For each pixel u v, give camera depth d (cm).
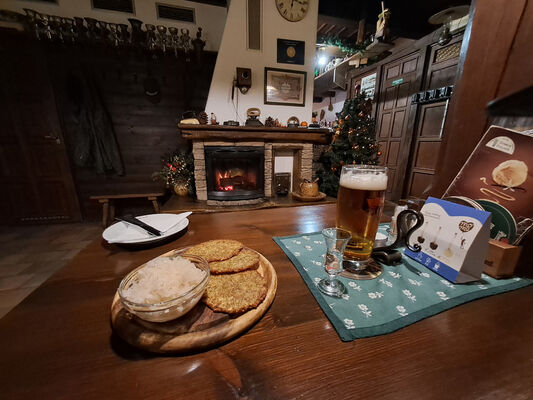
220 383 27
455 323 36
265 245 64
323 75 410
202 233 71
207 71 281
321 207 100
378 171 48
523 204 47
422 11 284
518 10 50
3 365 28
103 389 26
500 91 54
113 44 242
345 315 38
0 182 255
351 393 26
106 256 56
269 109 267
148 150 290
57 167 264
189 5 260
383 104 361
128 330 33
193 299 34
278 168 289
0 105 235
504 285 46
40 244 223
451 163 67
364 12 278
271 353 31
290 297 42
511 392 26
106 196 262
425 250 54
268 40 250
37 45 229
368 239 52
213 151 241
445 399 25
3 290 154
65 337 33
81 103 251
